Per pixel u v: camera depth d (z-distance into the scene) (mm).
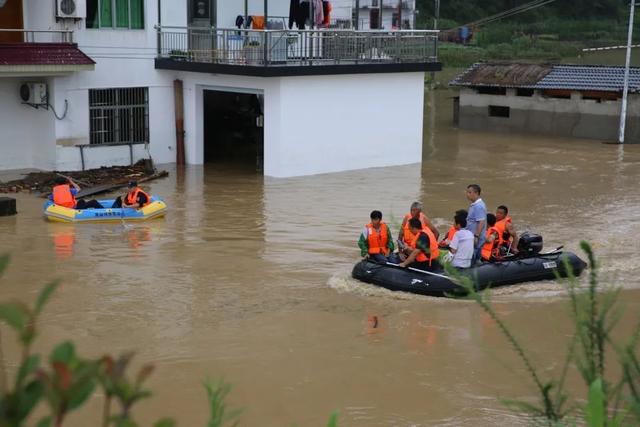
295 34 22938
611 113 31250
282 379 9398
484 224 13266
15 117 22672
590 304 3809
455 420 8414
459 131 34000
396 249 15258
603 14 73312
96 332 10812
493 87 34000
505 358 10164
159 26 23953
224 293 12617
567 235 16766
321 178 22891
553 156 27422
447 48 59469
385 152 24984
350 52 23719
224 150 27469
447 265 4191
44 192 20062
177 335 10773
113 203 18109
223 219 17734
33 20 22312
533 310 12055
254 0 25656
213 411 3377
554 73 33125
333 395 9008
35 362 1671
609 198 20672
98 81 23016
